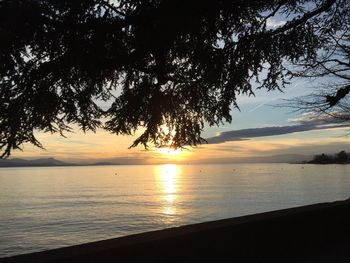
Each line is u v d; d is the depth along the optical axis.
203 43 7.16
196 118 8.28
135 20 6.71
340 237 9.28
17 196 116.06
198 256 6.41
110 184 183.62
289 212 8.53
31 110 6.90
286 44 7.50
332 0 7.68
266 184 156.00
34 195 119.62
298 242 8.43
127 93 7.73
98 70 7.03
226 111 8.00
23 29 6.21
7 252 45.28
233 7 6.93
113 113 7.80
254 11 7.48
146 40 6.92
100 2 6.57
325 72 9.89
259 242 7.53
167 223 65.69
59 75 6.84
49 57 6.71
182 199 103.88
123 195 118.56
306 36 7.64
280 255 7.80
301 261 7.43
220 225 6.97
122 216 73.62
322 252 8.04
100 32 6.62
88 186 167.12
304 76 9.58
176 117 8.23
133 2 6.62
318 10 7.74
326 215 9.30
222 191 127.12
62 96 7.18
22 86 6.69
